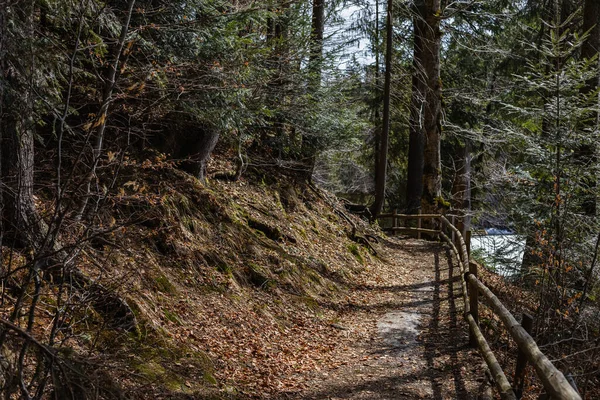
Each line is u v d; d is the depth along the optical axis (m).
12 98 5.48
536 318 8.27
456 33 21.97
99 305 6.10
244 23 9.37
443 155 25.98
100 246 7.42
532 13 18.66
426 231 19.81
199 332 7.56
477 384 6.62
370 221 20.03
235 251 10.49
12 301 4.93
